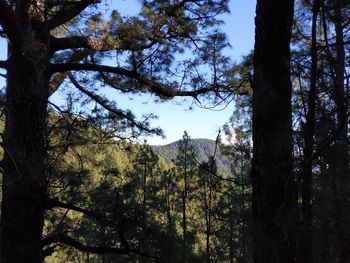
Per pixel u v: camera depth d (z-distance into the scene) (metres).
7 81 7.51
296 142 3.52
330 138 3.32
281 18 4.06
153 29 10.27
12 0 7.91
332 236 3.42
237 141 4.70
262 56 4.06
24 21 7.75
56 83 10.93
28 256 8.46
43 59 7.59
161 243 9.38
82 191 8.57
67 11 8.58
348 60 3.50
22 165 6.80
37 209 8.29
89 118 8.88
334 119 3.55
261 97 3.79
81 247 9.05
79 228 9.29
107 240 9.75
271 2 4.10
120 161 11.94
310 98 3.69
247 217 3.47
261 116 3.73
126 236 9.37
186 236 14.62
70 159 8.72
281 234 3.38
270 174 3.52
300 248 3.54
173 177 17.03
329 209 3.43
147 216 10.70
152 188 15.73
